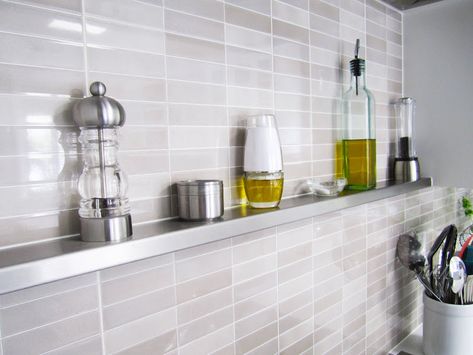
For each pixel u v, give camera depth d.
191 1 0.63
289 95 0.83
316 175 0.91
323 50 0.93
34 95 0.46
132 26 0.55
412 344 1.29
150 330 0.59
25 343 0.46
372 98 0.98
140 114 0.57
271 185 0.68
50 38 0.48
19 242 0.46
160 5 0.59
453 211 1.61
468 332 1.07
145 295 0.58
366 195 0.89
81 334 0.51
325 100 0.94
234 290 0.71
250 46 0.74
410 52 1.28
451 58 1.18
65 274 0.39
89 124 0.44
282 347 0.82
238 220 0.58
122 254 0.43
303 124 0.87
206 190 0.57
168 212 0.61
